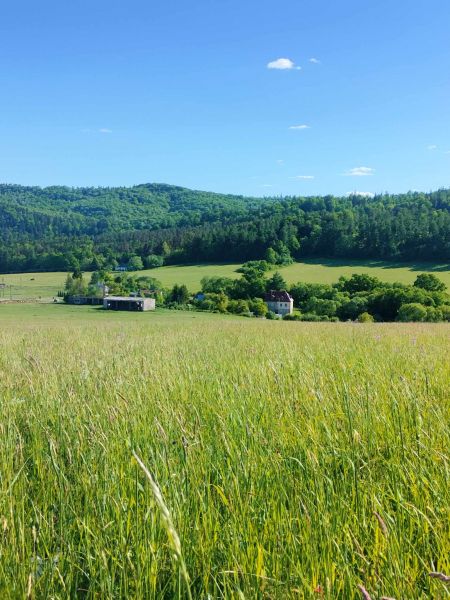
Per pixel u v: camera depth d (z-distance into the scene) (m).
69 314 77.56
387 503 2.60
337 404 4.38
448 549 2.18
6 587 2.00
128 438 3.50
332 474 3.00
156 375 6.07
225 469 3.07
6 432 3.88
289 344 11.56
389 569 2.05
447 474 2.71
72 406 4.61
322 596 1.90
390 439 3.58
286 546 2.26
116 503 2.60
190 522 2.44
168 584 2.18
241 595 1.85
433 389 4.97
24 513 2.61
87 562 2.33
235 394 5.02
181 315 78.94
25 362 8.14
